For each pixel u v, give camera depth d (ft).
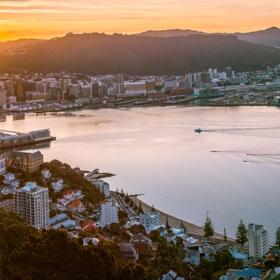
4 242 541.75
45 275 479.00
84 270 487.20
